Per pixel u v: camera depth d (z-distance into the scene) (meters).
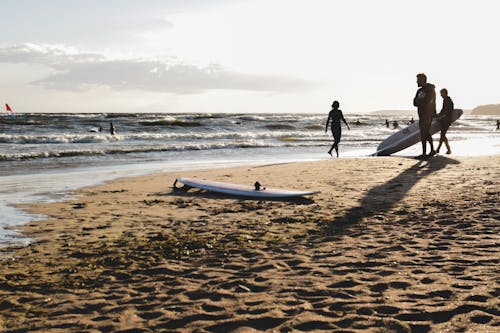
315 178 10.21
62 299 3.40
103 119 55.81
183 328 2.84
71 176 11.98
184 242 4.97
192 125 46.31
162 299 3.36
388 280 3.57
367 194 7.89
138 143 26.20
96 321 2.98
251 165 14.47
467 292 3.21
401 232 5.16
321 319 2.87
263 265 4.11
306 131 43.91
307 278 3.71
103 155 18.95
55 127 37.34
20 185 10.21
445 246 4.49
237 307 3.14
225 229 5.62
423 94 13.12
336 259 4.21
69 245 5.01
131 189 9.45
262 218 6.24
